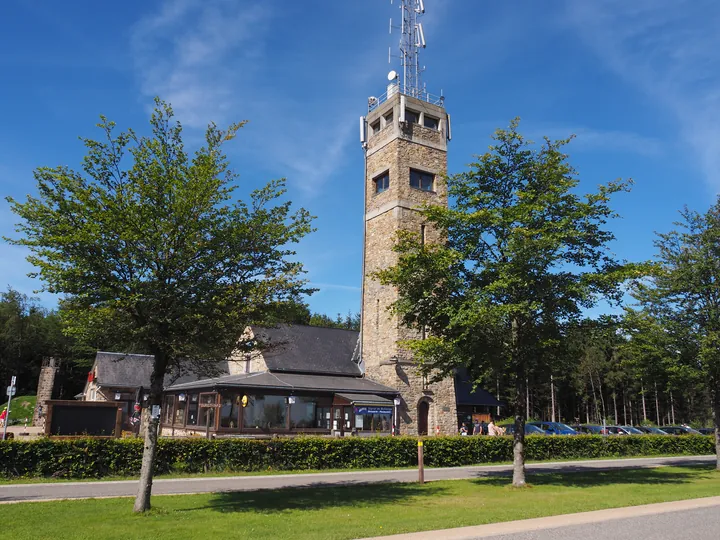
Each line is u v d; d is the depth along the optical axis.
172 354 11.95
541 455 26.83
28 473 16.36
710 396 22.48
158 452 18.28
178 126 12.16
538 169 17.23
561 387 70.75
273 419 29.41
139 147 11.91
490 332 16.14
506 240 16.70
